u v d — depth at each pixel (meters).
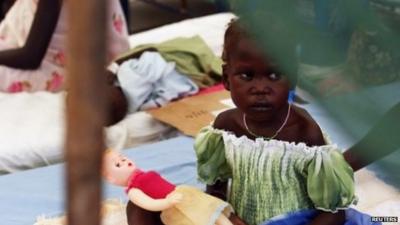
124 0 3.42
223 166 1.17
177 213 1.10
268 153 1.09
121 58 2.21
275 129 1.08
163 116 2.06
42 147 1.95
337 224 1.12
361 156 0.27
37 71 2.36
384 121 0.25
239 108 1.07
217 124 1.15
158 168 1.69
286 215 1.11
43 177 1.68
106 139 0.22
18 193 1.58
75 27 0.20
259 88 1.01
